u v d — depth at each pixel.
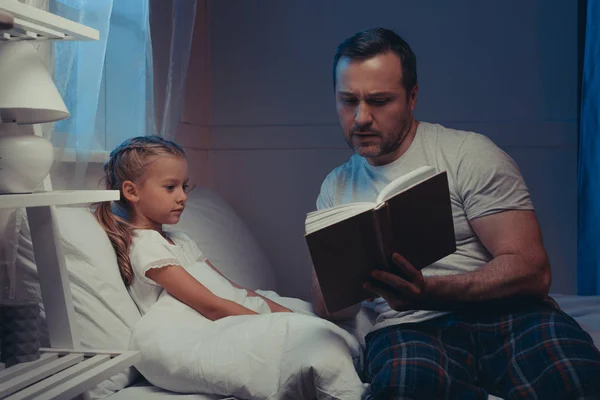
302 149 2.76
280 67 2.78
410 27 2.70
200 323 1.36
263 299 1.66
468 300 1.21
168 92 1.94
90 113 1.54
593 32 2.48
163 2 2.13
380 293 1.16
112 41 1.77
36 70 1.08
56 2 1.41
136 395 1.23
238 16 2.79
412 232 1.12
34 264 1.32
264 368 1.20
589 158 2.49
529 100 2.66
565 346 1.12
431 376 1.08
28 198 0.99
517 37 2.65
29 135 1.06
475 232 1.35
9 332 1.07
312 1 2.75
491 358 1.24
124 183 1.49
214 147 2.82
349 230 1.03
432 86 2.70
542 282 1.26
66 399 0.95
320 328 1.25
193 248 1.62
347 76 1.34
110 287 1.33
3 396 0.93
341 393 1.12
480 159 1.34
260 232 2.80
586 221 2.50
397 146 1.39
